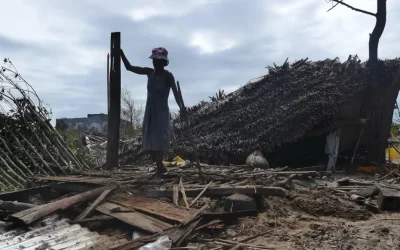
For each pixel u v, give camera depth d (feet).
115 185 19.57
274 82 42.63
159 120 21.36
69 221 16.34
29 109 31.76
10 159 28.91
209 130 42.24
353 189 25.14
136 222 15.20
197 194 19.07
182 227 14.67
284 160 42.78
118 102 27.84
